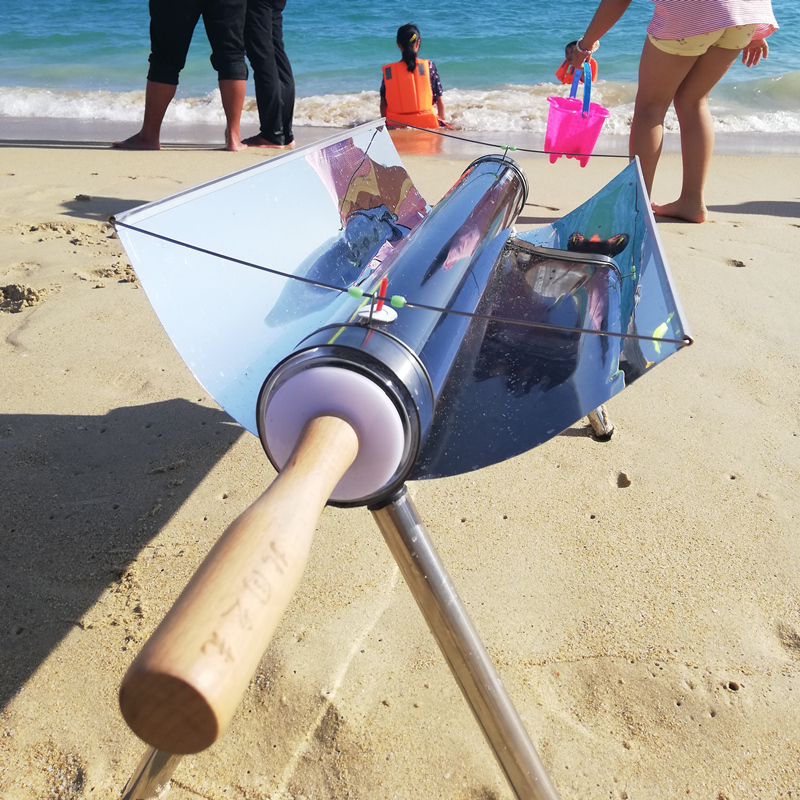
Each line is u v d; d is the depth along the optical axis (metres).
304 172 1.59
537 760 0.93
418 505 1.77
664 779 1.19
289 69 5.71
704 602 1.50
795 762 1.21
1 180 4.32
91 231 3.46
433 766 1.19
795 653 1.40
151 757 0.92
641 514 1.74
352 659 1.37
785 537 1.67
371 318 0.82
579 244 1.67
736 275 3.06
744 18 3.29
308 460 0.70
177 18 4.97
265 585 0.57
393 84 6.45
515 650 1.39
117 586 1.51
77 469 1.85
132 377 2.25
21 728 1.24
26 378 2.22
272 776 1.18
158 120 5.37
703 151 3.64
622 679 1.34
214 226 1.20
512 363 1.03
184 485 1.81
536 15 13.87
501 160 1.87
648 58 3.53
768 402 2.17
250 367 1.08
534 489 1.82
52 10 15.24
